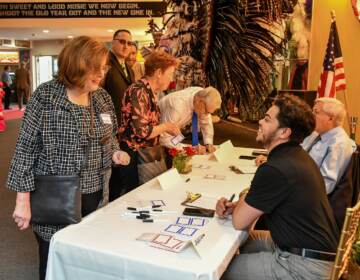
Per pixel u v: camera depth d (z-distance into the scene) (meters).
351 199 2.29
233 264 1.61
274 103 1.69
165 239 1.46
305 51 4.00
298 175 1.52
